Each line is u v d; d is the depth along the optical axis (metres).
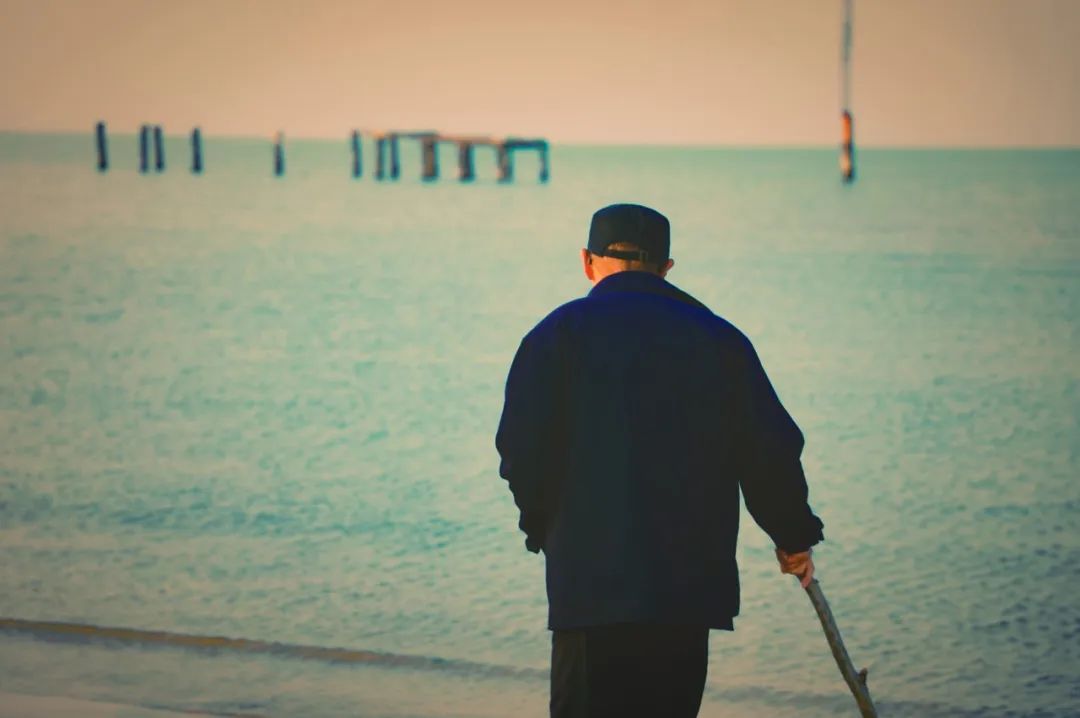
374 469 20.83
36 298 45.50
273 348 35.06
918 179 133.38
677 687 6.30
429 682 10.95
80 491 19.08
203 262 57.47
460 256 60.88
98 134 130.00
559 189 119.44
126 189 107.62
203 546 16.03
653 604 6.14
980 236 69.56
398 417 25.59
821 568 15.25
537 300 45.84
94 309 43.00
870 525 17.44
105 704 9.23
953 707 10.80
